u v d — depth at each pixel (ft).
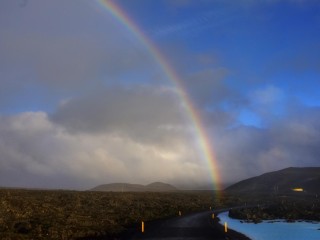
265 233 195.42
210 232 186.50
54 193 396.37
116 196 411.13
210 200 451.94
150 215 264.93
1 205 237.66
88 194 412.36
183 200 417.28
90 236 167.73
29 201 282.97
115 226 202.39
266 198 528.22
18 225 184.85
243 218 268.00
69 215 239.50
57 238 158.81
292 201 439.22
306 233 198.90
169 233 180.34
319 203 398.62
